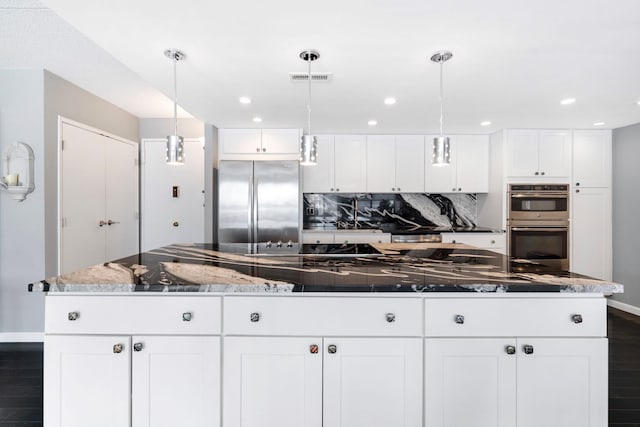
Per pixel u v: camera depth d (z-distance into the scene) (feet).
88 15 5.06
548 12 5.00
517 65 6.97
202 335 4.42
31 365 8.15
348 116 11.25
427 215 15.40
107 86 10.80
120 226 13.09
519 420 4.39
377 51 6.33
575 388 4.39
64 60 8.86
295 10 4.96
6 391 7.02
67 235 10.30
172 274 4.85
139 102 12.41
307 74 7.47
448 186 14.06
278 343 4.40
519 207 12.94
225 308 4.42
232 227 12.23
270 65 6.98
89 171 11.29
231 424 4.43
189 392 4.42
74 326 4.41
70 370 4.40
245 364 4.42
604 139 12.85
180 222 14.65
